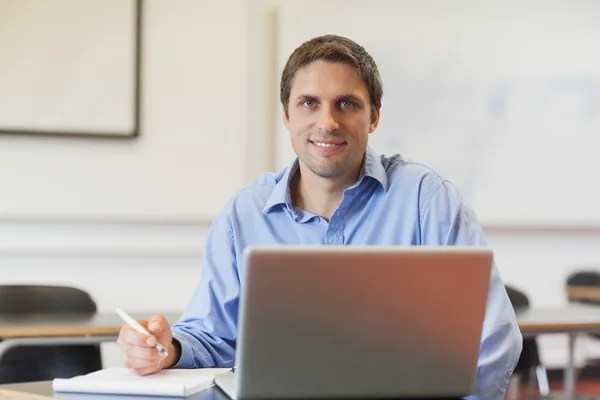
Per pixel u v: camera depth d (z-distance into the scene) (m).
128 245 3.77
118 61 3.68
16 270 3.66
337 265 1.14
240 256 1.80
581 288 3.64
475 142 4.21
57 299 2.68
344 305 1.15
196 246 3.85
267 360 1.15
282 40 3.93
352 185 1.80
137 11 3.69
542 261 4.38
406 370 1.20
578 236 4.44
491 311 1.56
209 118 3.82
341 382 1.18
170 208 3.78
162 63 3.76
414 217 1.79
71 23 3.63
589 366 4.61
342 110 1.70
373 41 4.06
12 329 2.25
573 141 4.35
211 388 1.38
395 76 4.09
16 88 3.57
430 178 1.84
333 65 1.68
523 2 4.26
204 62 3.80
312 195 1.81
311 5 3.96
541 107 4.30
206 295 1.78
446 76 4.16
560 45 4.32
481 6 4.20
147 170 3.75
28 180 3.61
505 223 4.27
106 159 3.70
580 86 4.36
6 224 3.62
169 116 3.77
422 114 4.14
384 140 4.09
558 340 4.52
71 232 3.69
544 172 4.32
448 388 1.23
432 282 1.18
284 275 1.12
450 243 1.76
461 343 1.21
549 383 4.46
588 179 4.38
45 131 3.61
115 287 3.79
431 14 4.13
